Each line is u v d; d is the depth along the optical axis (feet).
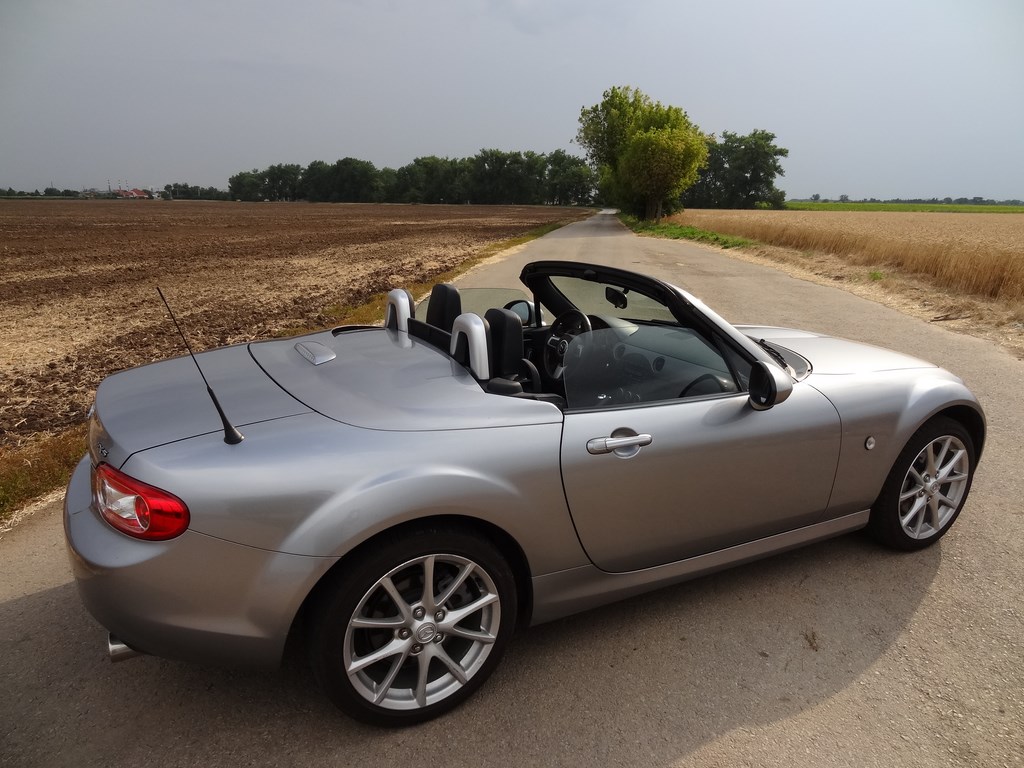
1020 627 8.80
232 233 133.80
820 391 9.43
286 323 32.71
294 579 6.18
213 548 6.06
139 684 7.79
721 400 8.63
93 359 26.68
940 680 7.84
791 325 29.78
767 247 80.69
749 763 6.65
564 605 8.05
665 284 9.12
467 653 7.41
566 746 6.87
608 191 222.69
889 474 10.08
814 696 7.60
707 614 9.12
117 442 6.57
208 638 6.25
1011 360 22.88
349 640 6.56
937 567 10.21
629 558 8.27
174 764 6.62
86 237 120.98
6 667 8.05
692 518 8.49
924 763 6.66
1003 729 7.11
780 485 9.04
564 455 7.39
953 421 10.41
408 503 6.44
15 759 6.65
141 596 6.07
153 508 5.97
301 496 6.21
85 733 7.03
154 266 68.74
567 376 8.18
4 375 24.21
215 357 9.14
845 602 9.34
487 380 7.98
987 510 11.89
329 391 7.57
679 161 171.83
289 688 7.77
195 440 6.50
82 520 6.67
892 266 52.29
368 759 6.70
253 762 6.64
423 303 11.57
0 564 10.41
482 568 7.09
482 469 6.91
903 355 11.55
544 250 77.87
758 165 437.99
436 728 7.13
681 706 7.44
